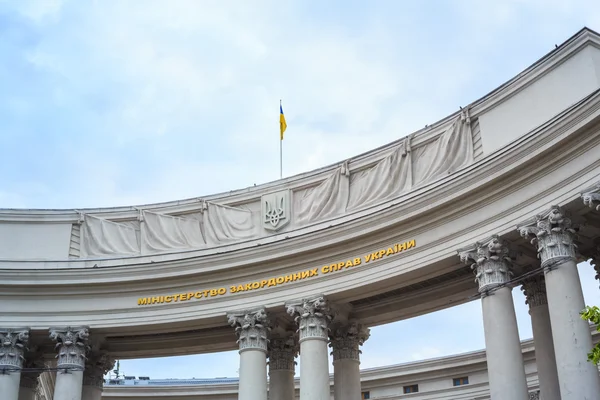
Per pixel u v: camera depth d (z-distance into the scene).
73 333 25.11
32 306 25.41
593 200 17.66
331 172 24.70
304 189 25.25
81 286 25.48
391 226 22.02
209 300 24.69
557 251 18.41
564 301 17.94
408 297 25.00
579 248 21.30
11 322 25.16
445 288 24.33
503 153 19.42
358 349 25.67
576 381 17.28
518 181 19.50
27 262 26.02
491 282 19.75
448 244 20.92
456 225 20.89
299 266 23.81
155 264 25.11
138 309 25.25
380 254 22.38
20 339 24.94
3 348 24.83
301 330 23.16
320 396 22.22
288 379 25.97
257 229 25.45
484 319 19.66
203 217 26.41
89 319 25.28
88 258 26.39
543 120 20.08
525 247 20.73
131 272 25.28
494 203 20.12
